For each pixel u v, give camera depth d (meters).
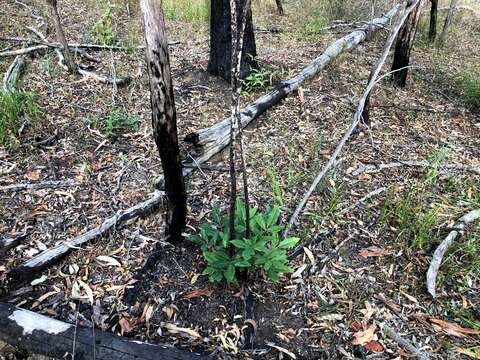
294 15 8.07
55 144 3.87
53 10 4.62
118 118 4.09
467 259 2.95
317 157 3.80
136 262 2.81
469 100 5.14
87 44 5.72
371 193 3.42
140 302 2.56
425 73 5.91
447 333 2.45
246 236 2.49
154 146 3.89
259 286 2.67
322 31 7.07
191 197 3.33
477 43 7.71
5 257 2.81
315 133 4.20
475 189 3.57
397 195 3.46
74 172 3.56
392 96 5.11
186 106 4.54
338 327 2.47
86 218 3.12
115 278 2.71
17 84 4.65
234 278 2.53
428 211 3.29
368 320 2.51
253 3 8.59
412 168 3.81
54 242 2.93
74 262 2.80
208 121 4.30
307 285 2.71
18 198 3.26
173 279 2.71
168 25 6.92
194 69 5.20
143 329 2.42
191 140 3.75
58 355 2.26
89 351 2.23
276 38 6.68
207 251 2.66
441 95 5.35
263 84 4.86
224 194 3.37
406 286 2.74
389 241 3.05
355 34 6.55
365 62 5.97
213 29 4.75
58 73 5.00
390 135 4.34
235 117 2.08
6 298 2.56
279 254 2.50
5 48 5.55
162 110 2.32
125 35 6.20
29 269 2.68
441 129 4.57
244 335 2.41
